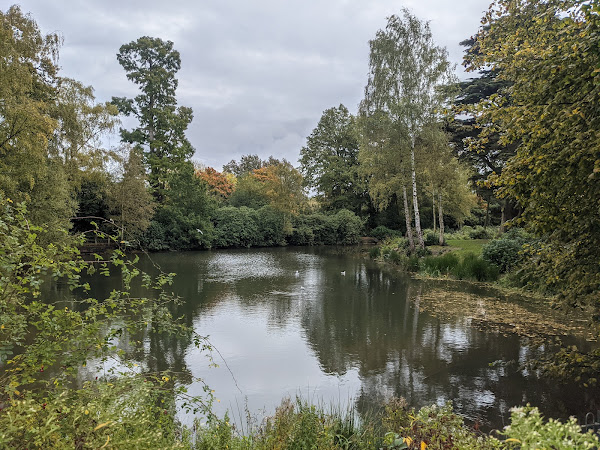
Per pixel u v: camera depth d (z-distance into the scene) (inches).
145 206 1058.7
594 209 158.7
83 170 765.3
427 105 789.9
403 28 801.6
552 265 198.7
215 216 1382.9
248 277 684.7
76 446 76.5
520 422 66.5
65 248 112.5
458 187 1057.5
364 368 267.4
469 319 390.0
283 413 157.0
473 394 223.5
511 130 173.3
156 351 291.3
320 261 952.3
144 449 79.2
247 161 2603.3
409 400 217.2
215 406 210.4
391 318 401.4
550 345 302.5
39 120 459.8
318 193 1688.0
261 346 313.6
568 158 144.2
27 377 106.4
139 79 1250.6
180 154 1296.8
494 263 627.8
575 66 140.5
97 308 120.2
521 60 188.7
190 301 478.6
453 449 104.9
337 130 1638.8
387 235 1517.0
